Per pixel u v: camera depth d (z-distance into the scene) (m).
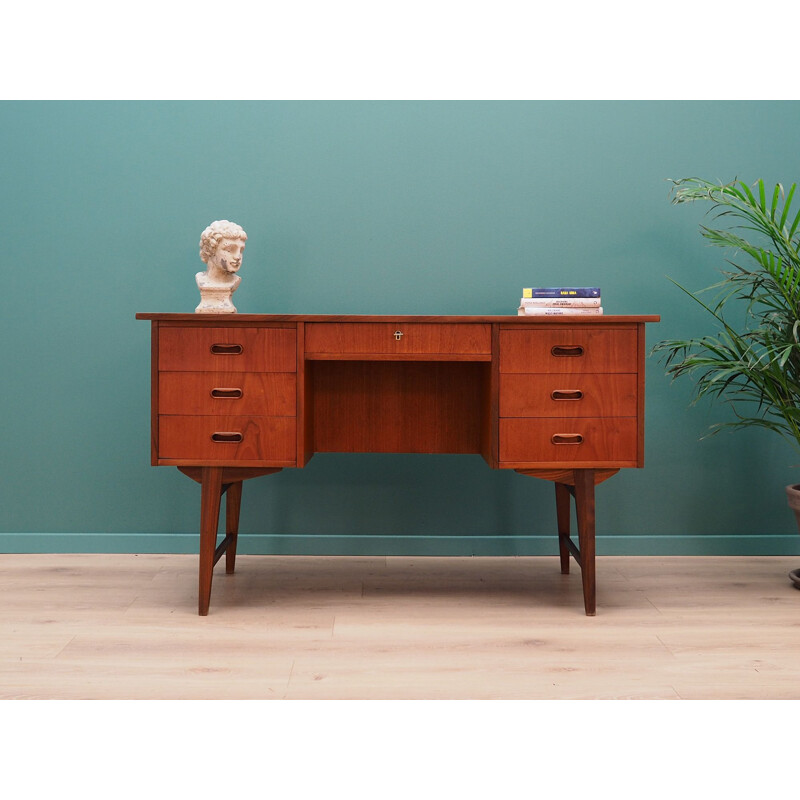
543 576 2.58
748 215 2.43
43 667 1.82
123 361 2.77
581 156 2.77
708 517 2.82
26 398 2.77
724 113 2.77
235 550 2.60
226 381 2.18
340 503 2.82
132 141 2.74
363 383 2.46
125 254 2.75
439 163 2.76
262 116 2.75
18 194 2.74
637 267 2.78
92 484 2.79
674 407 2.81
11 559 2.72
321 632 2.06
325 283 2.77
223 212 2.75
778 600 2.33
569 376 2.18
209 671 1.81
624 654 1.92
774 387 2.43
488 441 2.25
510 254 2.77
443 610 2.24
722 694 1.70
